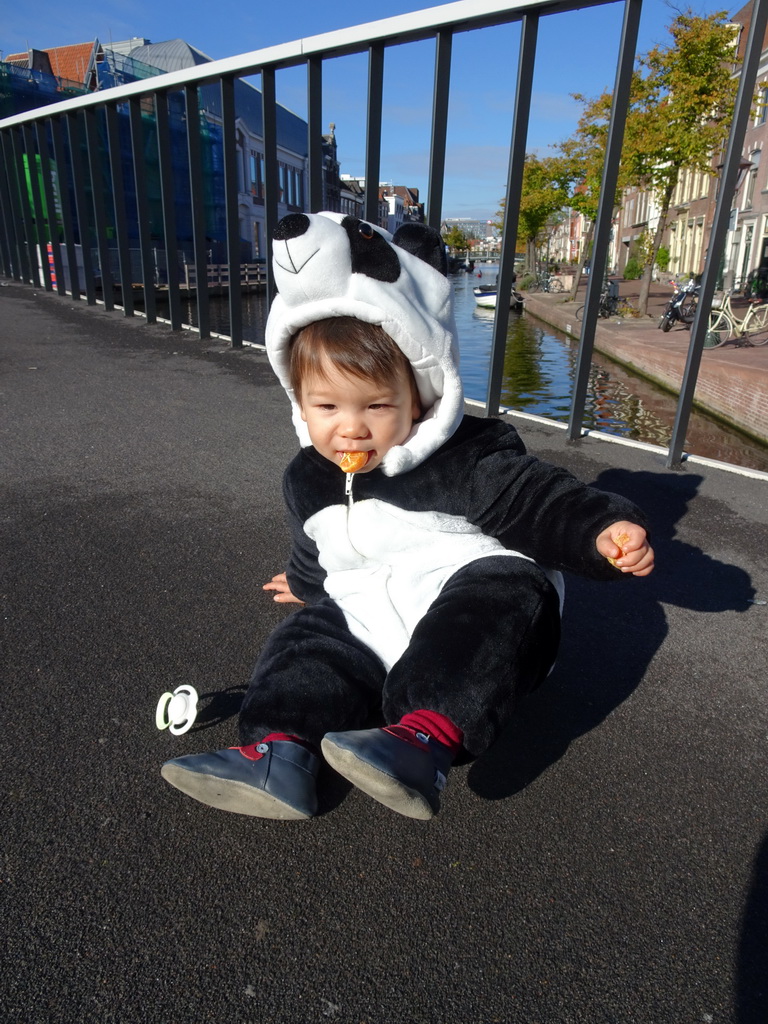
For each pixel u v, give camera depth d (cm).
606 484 256
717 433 770
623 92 254
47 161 681
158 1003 85
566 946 94
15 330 506
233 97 410
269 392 358
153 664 148
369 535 129
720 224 245
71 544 200
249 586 180
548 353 1395
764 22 226
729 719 140
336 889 101
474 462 126
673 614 177
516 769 125
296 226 112
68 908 96
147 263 541
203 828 110
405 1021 84
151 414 319
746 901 102
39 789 116
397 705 110
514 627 111
